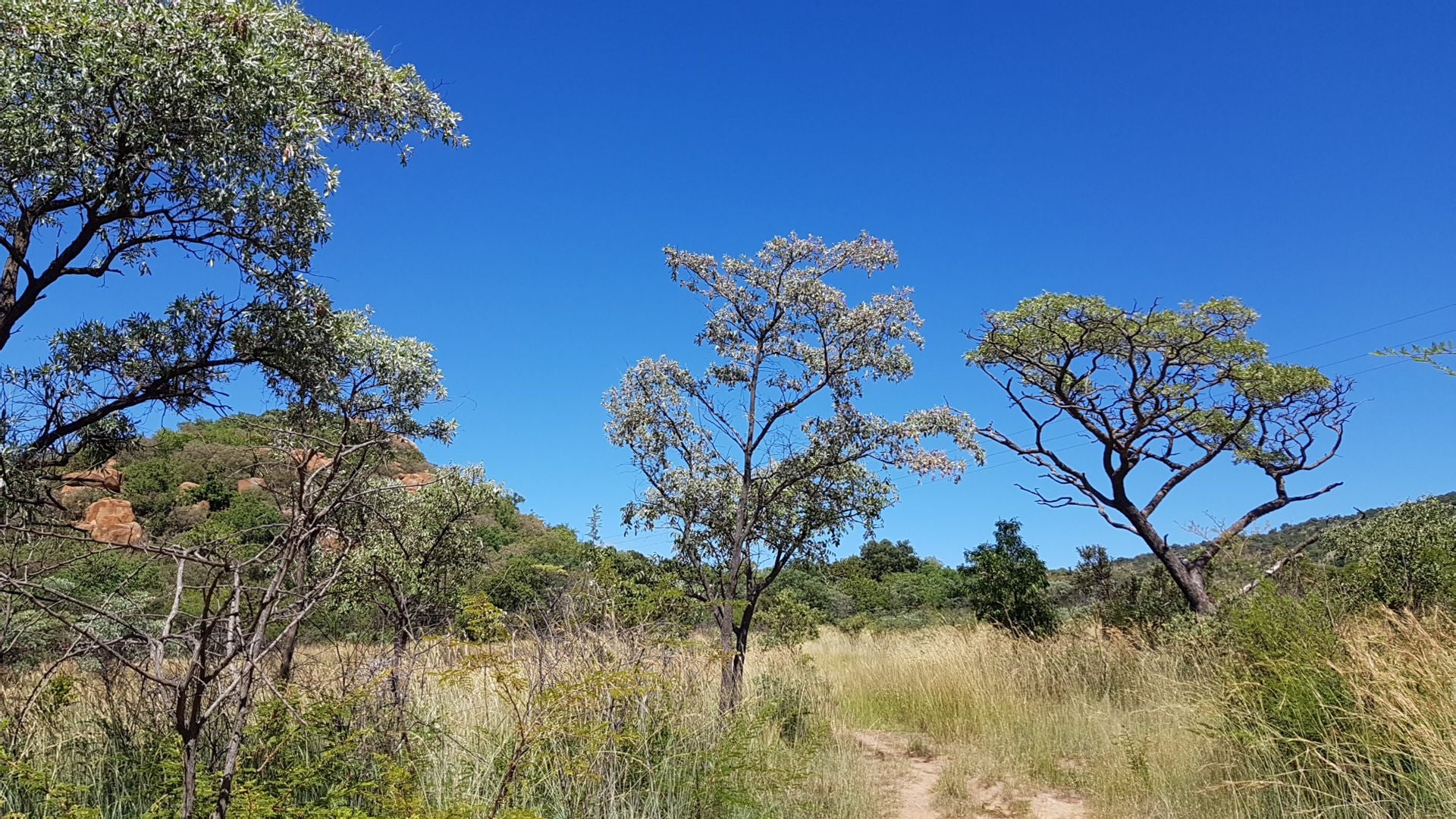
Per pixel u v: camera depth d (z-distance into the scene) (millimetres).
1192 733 7605
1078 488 16406
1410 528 11617
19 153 5992
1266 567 13719
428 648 5676
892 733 10945
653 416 9406
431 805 4703
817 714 9992
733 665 8391
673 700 6707
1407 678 6191
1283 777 6422
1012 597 16422
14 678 4645
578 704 5168
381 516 4492
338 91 7109
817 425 9266
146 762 4629
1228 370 15180
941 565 46844
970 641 14516
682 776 6156
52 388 7051
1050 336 15789
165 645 2900
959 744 9891
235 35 6152
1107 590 18312
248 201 6684
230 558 2938
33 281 6434
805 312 9203
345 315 7465
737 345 9516
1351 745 6082
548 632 6047
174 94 6051
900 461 8906
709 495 9234
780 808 6348
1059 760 8992
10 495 5949
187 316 7246
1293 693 6695
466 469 9086
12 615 3924
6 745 4266
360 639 6035
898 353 9008
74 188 6383
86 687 5195
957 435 8953
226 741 4461
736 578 9023
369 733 4688
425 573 8273
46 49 5812
